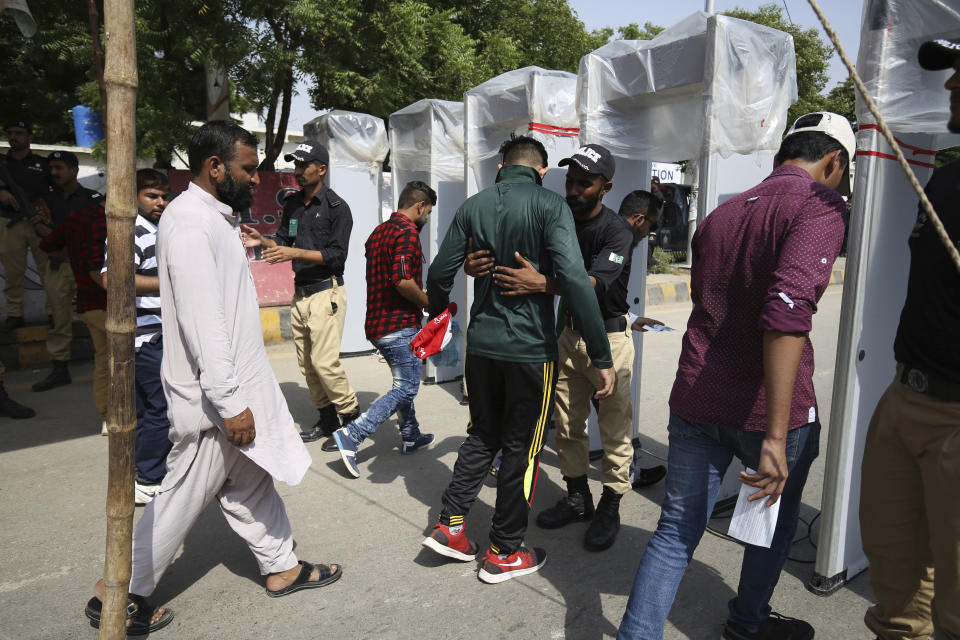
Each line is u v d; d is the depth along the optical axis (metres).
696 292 2.02
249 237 3.67
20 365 6.05
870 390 2.55
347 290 6.95
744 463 1.96
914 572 1.95
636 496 3.60
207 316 2.11
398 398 3.82
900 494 1.87
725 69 3.06
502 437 2.66
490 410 2.70
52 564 2.82
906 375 1.74
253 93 7.80
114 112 1.44
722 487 3.44
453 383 6.09
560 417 3.18
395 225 3.72
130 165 1.47
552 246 2.39
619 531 3.17
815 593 2.63
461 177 5.75
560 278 2.38
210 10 6.40
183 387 2.24
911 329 1.71
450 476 3.83
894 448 1.84
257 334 2.37
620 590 2.66
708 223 2.00
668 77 3.36
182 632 2.37
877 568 2.00
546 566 2.84
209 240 2.16
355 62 8.00
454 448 4.29
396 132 6.34
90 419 4.72
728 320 1.89
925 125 2.27
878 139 2.31
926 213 1.55
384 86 8.13
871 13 2.28
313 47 7.52
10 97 13.80
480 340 2.59
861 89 1.41
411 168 6.13
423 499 3.51
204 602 2.55
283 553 2.57
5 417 4.74
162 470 3.47
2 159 6.04
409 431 4.13
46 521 3.20
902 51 2.24
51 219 5.39
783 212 1.78
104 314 4.01
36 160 6.18
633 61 3.56
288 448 2.43
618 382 2.99
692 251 2.07
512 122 4.57
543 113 4.25
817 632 2.37
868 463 1.94
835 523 2.57
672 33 3.38
